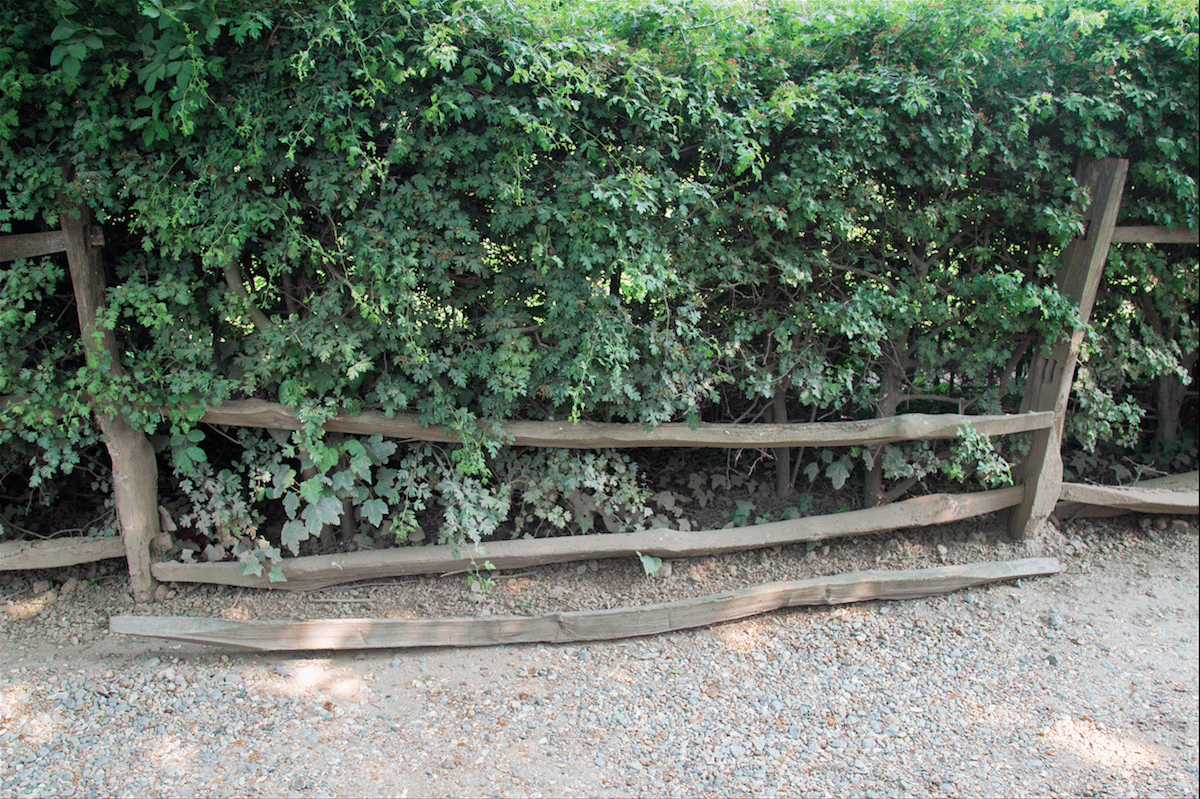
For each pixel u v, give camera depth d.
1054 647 4.02
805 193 3.86
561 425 4.12
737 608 4.11
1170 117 4.50
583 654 3.88
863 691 3.65
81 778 3.01
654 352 3.86
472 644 3.89
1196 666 3.88
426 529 4.47
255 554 4.07
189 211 3.46
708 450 4.95
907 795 3.03
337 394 3.86
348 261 3.72
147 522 4.08
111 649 3.80
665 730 3.37
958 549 4.76
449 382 4.03
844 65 4.04
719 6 3.60
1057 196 4.39
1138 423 5.21
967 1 3.78
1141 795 3.04
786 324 4.22
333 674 3.70
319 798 2.95
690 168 4.02
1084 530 5.12
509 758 3.18
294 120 3.39
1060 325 4.50
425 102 3.49
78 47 3.11
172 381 3.73
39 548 4.03
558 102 3.39
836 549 4.66
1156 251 4.81
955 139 3.92
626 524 4.42
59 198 3.51
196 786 2.99
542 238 3.65
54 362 3.86
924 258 4.50
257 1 3.30
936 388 4.85
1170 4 4.24
